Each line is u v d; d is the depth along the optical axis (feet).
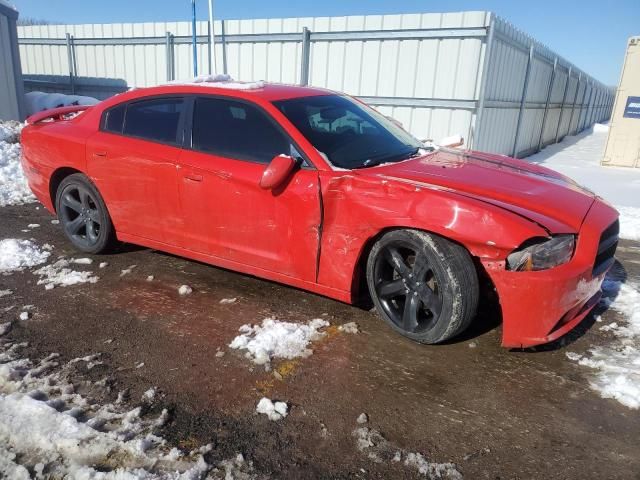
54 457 7.06
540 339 9.07
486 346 10.35
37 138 15.01
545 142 57.06
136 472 6.77
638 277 14.61
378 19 32.86
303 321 11.16
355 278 10.55
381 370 9.45
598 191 29.37
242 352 9.91
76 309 11.53
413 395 8.74
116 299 12.08
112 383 8.82
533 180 10.97
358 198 9.95
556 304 8.86
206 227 12.08
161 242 13.15
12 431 7.47
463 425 8.02
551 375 9.44
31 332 10.47
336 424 7.96
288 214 10.75
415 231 9.59
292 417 8.09
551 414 8.34
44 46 49.90
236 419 7.99
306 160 10.67
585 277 9.14
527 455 7.42
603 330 11.21
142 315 11.32
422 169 10.86
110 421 7.83
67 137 14.26
